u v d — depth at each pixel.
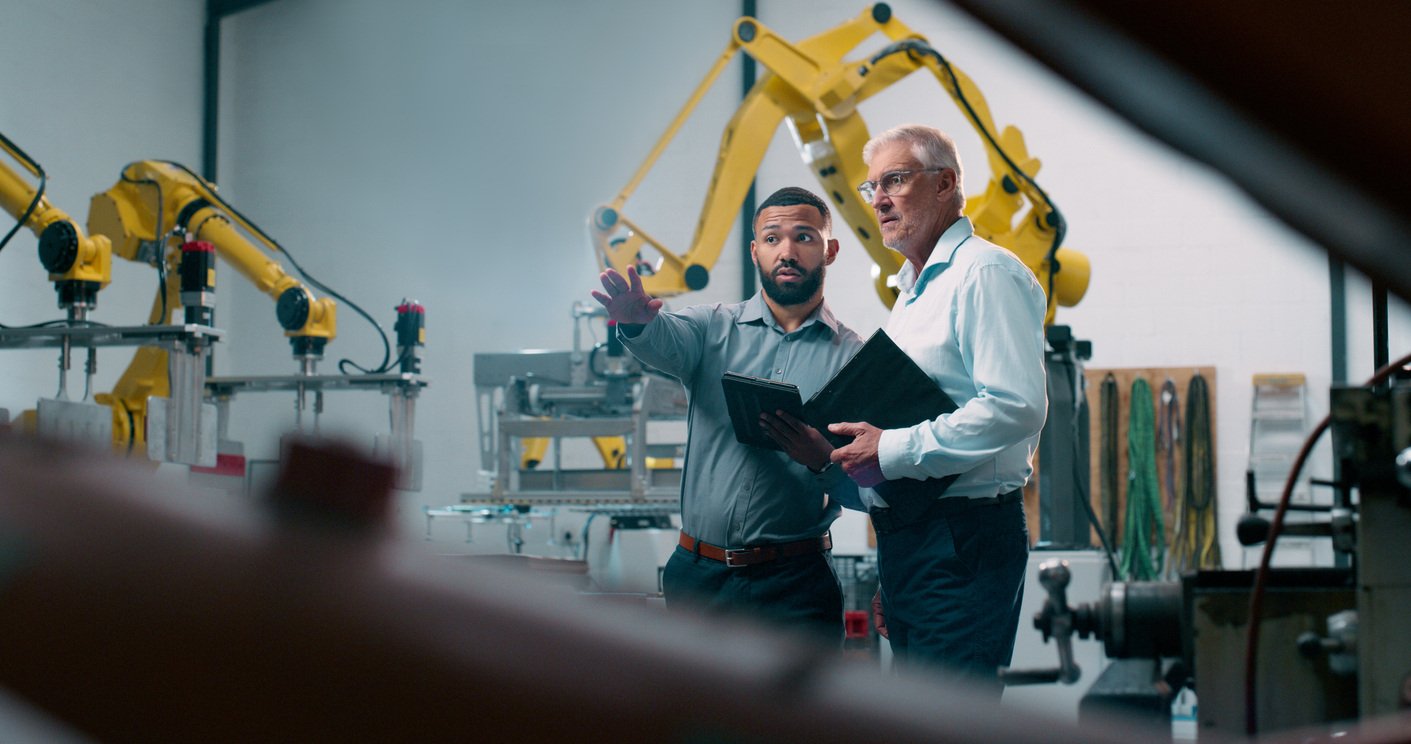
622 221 6.13
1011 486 2.21
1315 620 0.94
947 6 0.12
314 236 9.34
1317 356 7.74
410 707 0.13
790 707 0.14
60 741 0.13
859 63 5.48
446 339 9.05
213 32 9.54
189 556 0.13
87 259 4.27
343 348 9.24
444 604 0.14
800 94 5.61
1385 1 0.11
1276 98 0.11
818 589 2.62
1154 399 7.84
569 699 0.13
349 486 0.14
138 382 5.33
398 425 5.13
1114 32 0.12
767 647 0.15
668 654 0.14
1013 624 2.22
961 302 2.21
